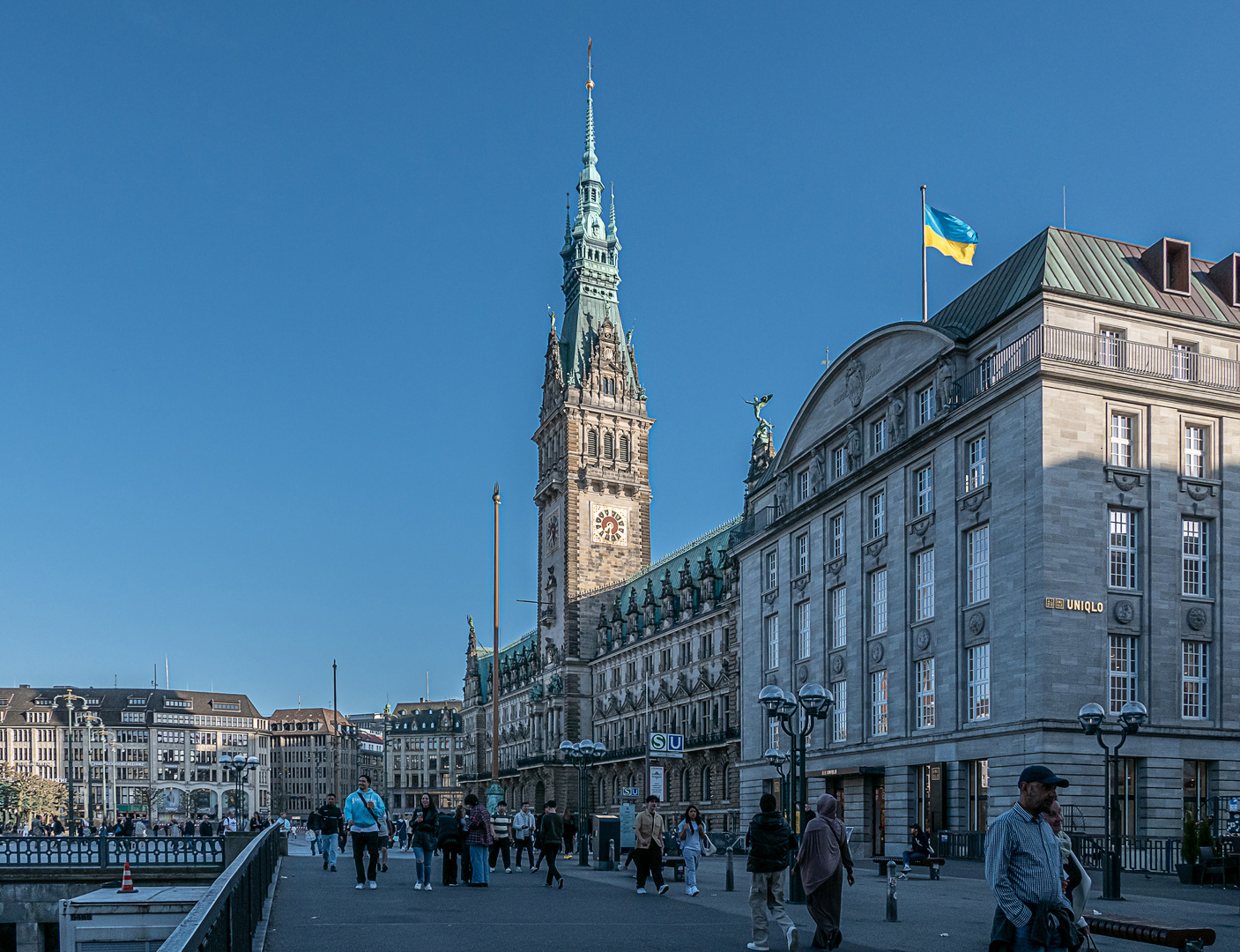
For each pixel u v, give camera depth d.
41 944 56.91
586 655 150.12
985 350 58.75
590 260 163.00
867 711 65.69
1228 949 22.50
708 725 116.19
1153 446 53.81
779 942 22.56
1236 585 54.53
